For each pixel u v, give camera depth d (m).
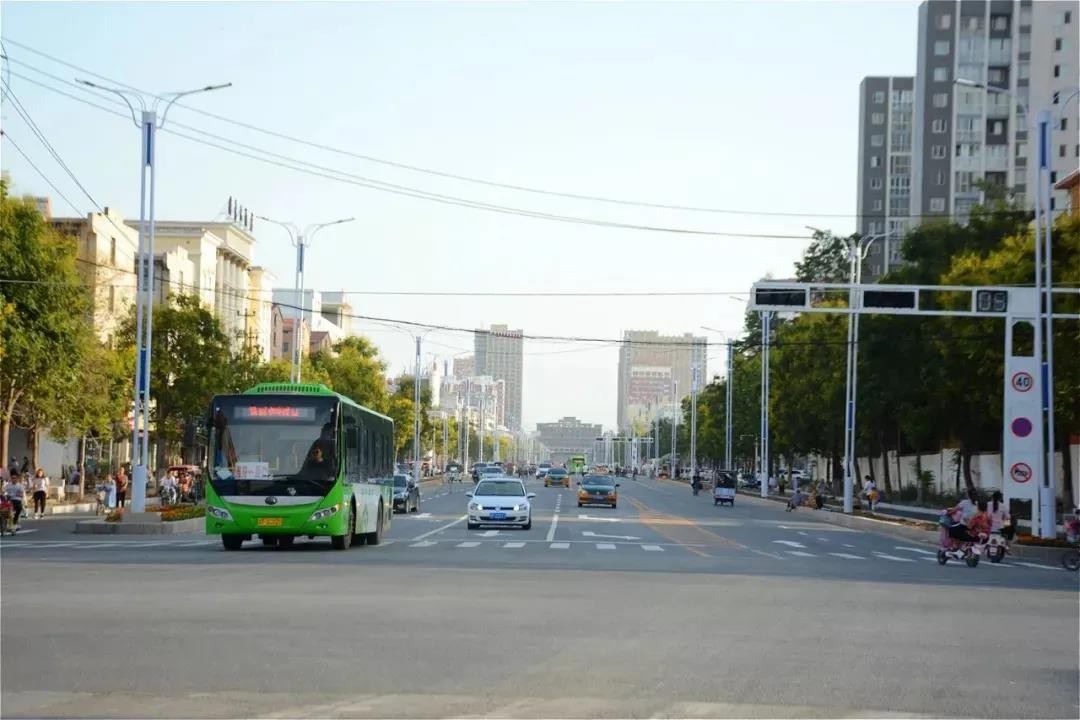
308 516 30.23
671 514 66.38
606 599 19.12
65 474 67.50
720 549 36.50
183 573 22.84
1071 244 49.59
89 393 54.00
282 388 31.11
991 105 132.25
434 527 47.78
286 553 30.14
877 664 12.74
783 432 95.44
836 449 93.50
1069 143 127.25
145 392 42.94
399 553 30.94
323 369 104.81
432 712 9.62
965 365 55.28
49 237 49.62
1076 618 18.45
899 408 70.19
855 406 72.94
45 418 53.78
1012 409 41.16
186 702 9.85
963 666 12.78
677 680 11.38
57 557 27.52
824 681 11.54
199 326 62.41
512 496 46.59
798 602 19.61
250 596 18.36
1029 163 130.12
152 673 11.18
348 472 31.62
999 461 71.50
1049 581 27.86
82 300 50.66
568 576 23.86
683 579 23.86
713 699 10.45
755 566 28.92
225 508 30.17
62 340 48.56
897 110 152.75
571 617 16.39
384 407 109.75
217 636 13.70
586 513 64.69
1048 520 41.16
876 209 152.50
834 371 77.06
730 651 13.42
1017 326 50.97
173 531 40.78
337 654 12.50
